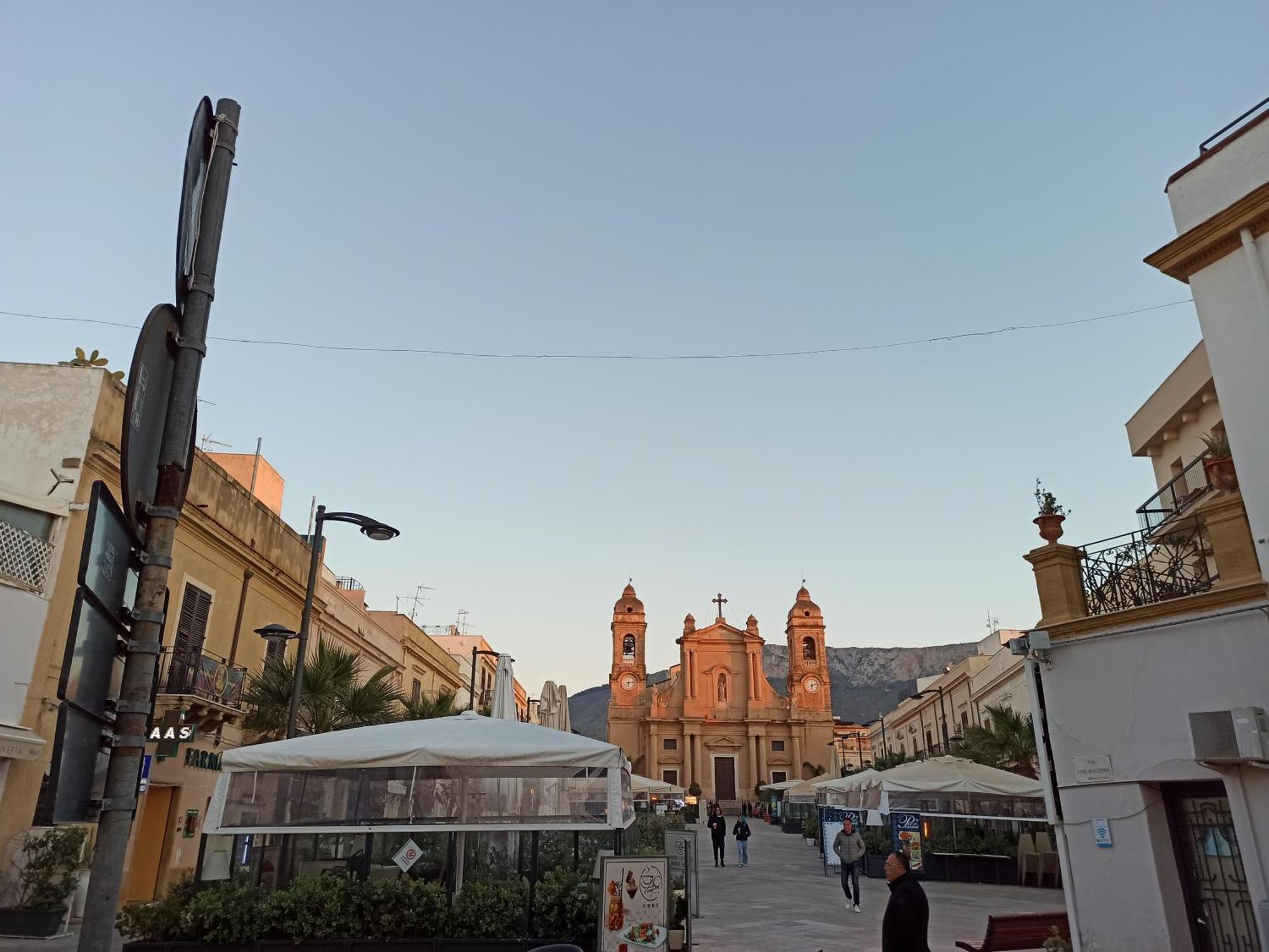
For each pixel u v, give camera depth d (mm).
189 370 4266
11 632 13188
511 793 9508
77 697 3059
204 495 18891
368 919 9477
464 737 9477
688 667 81000
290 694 17516
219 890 9656
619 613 85125
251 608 21438
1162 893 8516
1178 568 9352
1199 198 9266
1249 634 8148
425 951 9289
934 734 59750
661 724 79688
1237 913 8180
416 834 13625
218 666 18672
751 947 11734
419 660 36312
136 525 3717
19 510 13727
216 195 4633
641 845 20281
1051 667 9797
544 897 9641
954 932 12930
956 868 20812
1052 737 9648
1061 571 9953
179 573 17984
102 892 3533
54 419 14805
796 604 84125
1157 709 8766
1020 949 11117
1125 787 8938
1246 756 7738
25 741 12922
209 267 4484
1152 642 8898
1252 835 7844
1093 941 8953
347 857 13961
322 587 26141
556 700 29953
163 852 17281
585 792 9477
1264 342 8523
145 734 3773
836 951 11445
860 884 20578
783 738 79125
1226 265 9016
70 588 14320
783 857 29594
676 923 11383
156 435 3959
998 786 19953
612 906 8102
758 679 80750
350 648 28641
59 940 12234
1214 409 15719
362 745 9336
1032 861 19938
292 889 9578
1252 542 8336
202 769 18766
